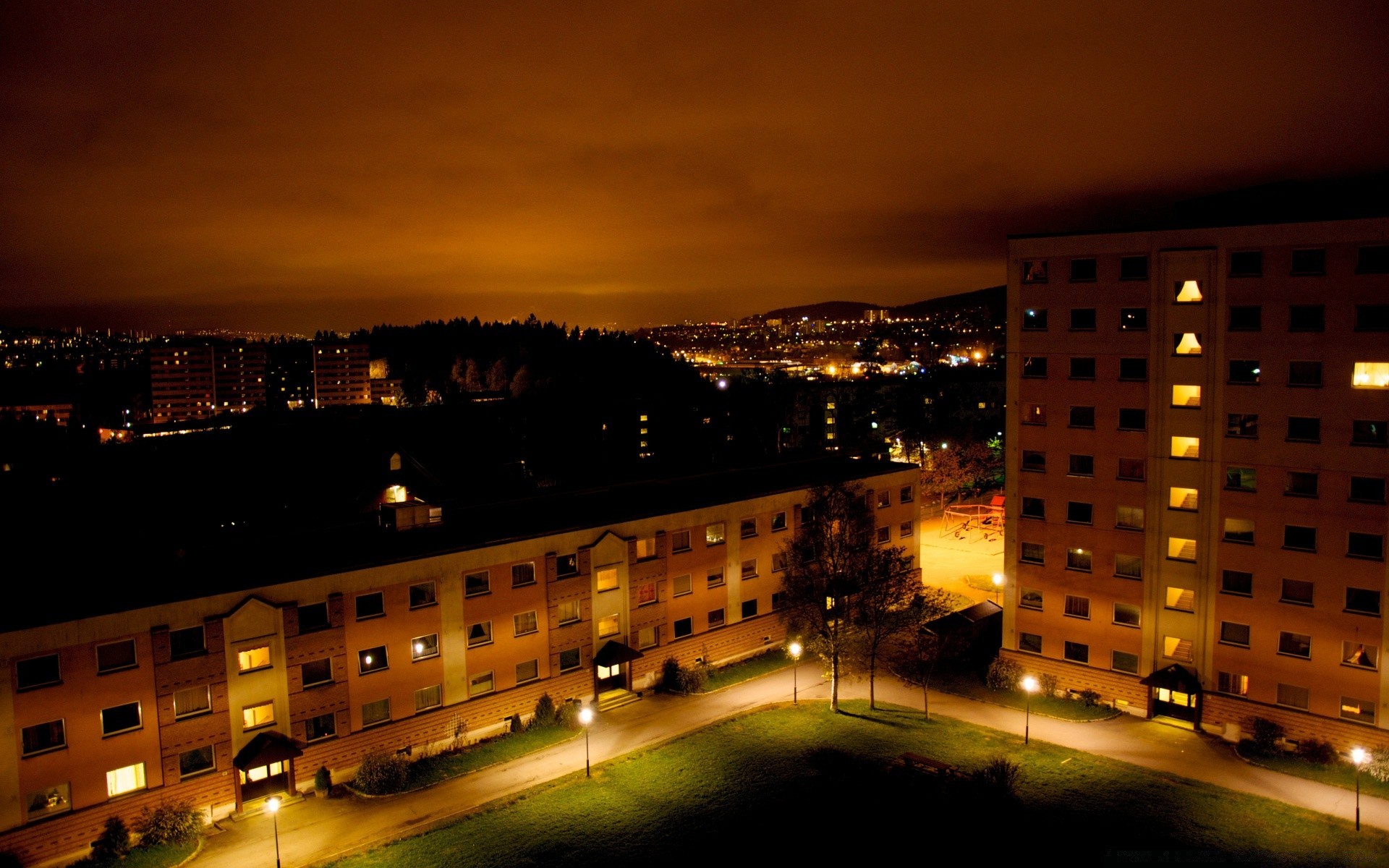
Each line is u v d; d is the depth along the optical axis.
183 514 117.75
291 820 43.16
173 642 41.47
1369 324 44.66
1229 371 48.84
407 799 45.12
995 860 38.34
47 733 38.12
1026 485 56.81
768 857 39.09
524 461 157.75
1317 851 38.94
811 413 173.25
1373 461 44.81
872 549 59.31
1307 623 47.09
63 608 40.25
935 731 52.41
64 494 125.94
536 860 39.34
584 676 55.66
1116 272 52.25
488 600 51.34
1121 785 45.22
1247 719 49.31
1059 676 56.44
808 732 52.41
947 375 174.00
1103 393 53.22
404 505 56.22
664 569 59.34
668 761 48.81
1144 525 52.28
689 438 176.38
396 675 48.09
